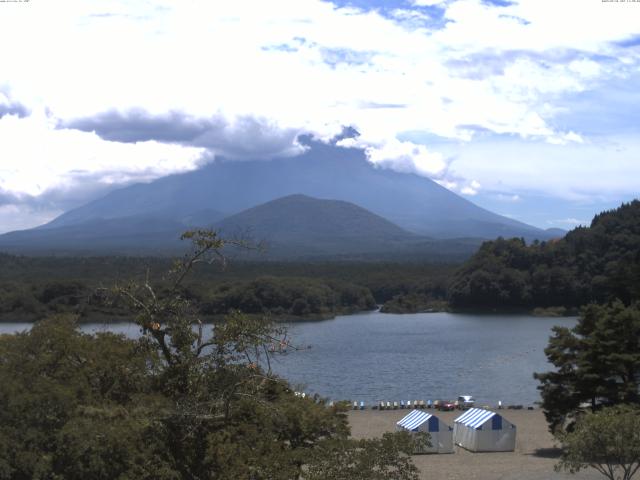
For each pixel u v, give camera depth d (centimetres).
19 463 2295
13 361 2694
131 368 2839
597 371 5416
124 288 2792
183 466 2477
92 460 2327
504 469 4959
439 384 9806
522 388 9456
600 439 3409
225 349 2677
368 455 2377
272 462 2447
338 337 15525
